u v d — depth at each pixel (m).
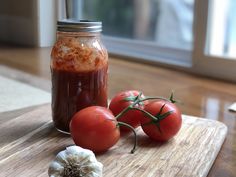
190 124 0.46
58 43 0.41
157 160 0.35
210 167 0.36
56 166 0.30
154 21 1.24
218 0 0.84
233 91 0.71
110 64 0.94
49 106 0.52
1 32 1.29
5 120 0.47
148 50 1.04
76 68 0.41
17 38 1.20
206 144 0.40
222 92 0.69
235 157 0.39
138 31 1.25
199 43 0.84
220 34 0.87
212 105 0.60
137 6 1.24
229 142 0.43
